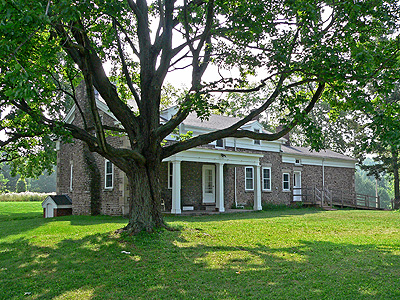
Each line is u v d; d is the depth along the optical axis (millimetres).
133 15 11289
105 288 5406
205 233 9867
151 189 9523
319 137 8531
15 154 14562
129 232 9070
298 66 8867
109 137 18109
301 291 5059
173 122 9695
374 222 13789
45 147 22359
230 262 6793
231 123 23328
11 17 4461
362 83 7801
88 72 7336
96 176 18750
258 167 20594
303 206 25453
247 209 20797
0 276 6215
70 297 5070
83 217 16953
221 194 18406
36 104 9578
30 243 8984
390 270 6129
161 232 9172
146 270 6297
